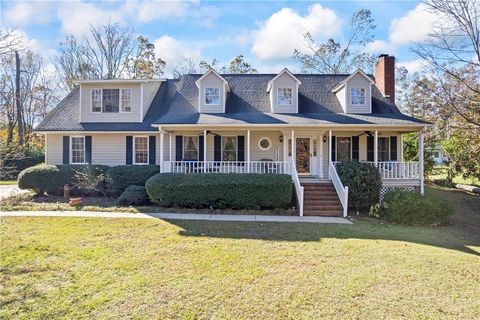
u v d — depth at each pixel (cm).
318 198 1308
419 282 548
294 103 1606
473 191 1773
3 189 1831
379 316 434
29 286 520
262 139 1664
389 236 881
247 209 1273
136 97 1728
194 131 1623
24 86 3161
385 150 1648
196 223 1002
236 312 443
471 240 885
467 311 448
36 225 938
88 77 3316
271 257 674
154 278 555
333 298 486
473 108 1182
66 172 1553
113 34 3322
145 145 1702
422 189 1407
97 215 1103
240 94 1736
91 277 557
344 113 1591
